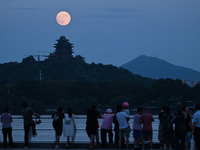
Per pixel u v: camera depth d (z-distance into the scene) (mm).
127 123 32469
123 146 34000
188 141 31531
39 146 34156
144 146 34281
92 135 32438
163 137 32562
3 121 33094
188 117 31047
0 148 32469
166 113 32750
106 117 33812
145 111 32000
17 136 76188
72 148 34000
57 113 33062
